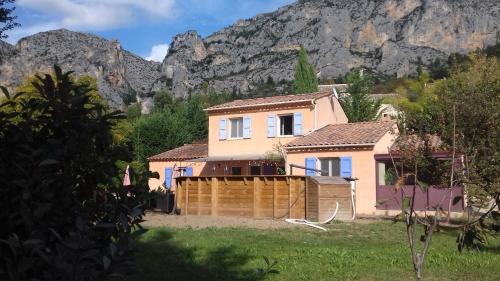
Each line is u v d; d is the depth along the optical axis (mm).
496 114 13094
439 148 12992
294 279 8312
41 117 3105
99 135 3186
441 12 152500
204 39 166625
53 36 131875
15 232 2893
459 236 5133
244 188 21781
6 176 2824
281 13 165750
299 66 63844
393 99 57000
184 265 9406
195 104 53250
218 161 33594
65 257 2594
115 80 140125
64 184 2934
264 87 134750
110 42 144125
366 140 26500
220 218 20484
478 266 9539
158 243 12375
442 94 16406
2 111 3064
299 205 20375
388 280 8305
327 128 30953
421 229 16125
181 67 152000
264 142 32875
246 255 10602
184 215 22453
